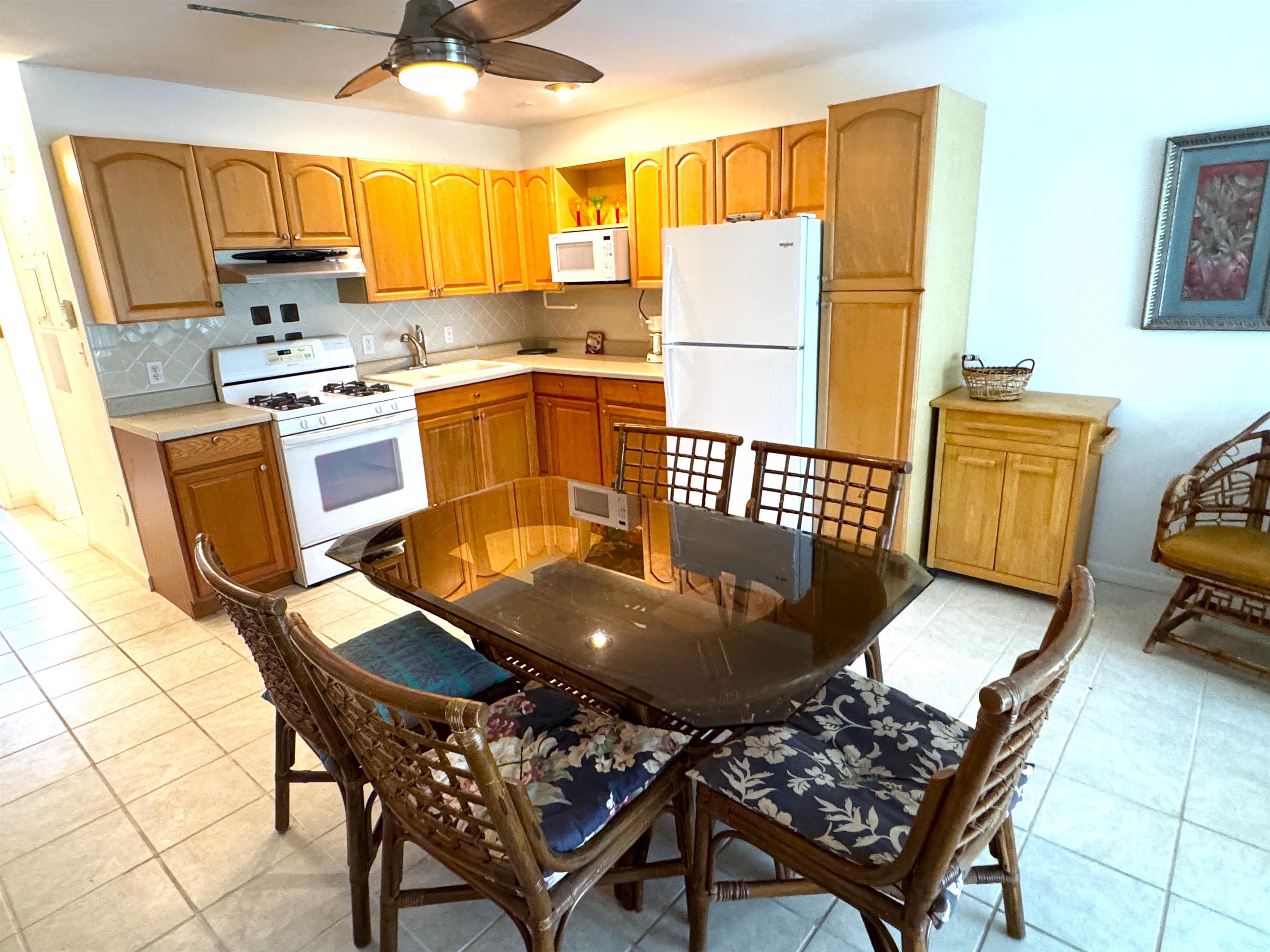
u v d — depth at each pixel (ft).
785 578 5.84
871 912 3.94
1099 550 10.53
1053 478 9.34
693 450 7.91
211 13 7.84
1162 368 9.52
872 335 9.91
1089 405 9.55
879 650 6.77
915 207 9.14
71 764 7.46
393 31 8.66
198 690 8.74
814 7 8.67
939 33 9.95
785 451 7.12
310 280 12.93
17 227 11.11
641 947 5.24
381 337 14.19
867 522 10.64
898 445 10.07
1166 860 5.76
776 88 11.68
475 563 6.46
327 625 10.21
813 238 9.84
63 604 11.09
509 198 14.71
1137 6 8.75
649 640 4.97
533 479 8.97
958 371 10.93
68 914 5.68
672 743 4.83
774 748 4.77
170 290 10.34
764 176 11.26
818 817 4.20
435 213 13.48
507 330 16.49
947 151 9.20
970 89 10.08
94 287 10.05
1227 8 8.26
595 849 4.20
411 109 13.03
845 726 5.01
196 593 10.38
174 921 5.60
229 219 10.84
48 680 9.03
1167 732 7.20
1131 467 10.02
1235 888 5.49
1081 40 9.16
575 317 16.10
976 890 5.62
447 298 15.16
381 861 6.14
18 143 10.01
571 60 7.13
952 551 10.49
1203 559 7.84
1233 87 8.42
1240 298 8.77
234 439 10.40
